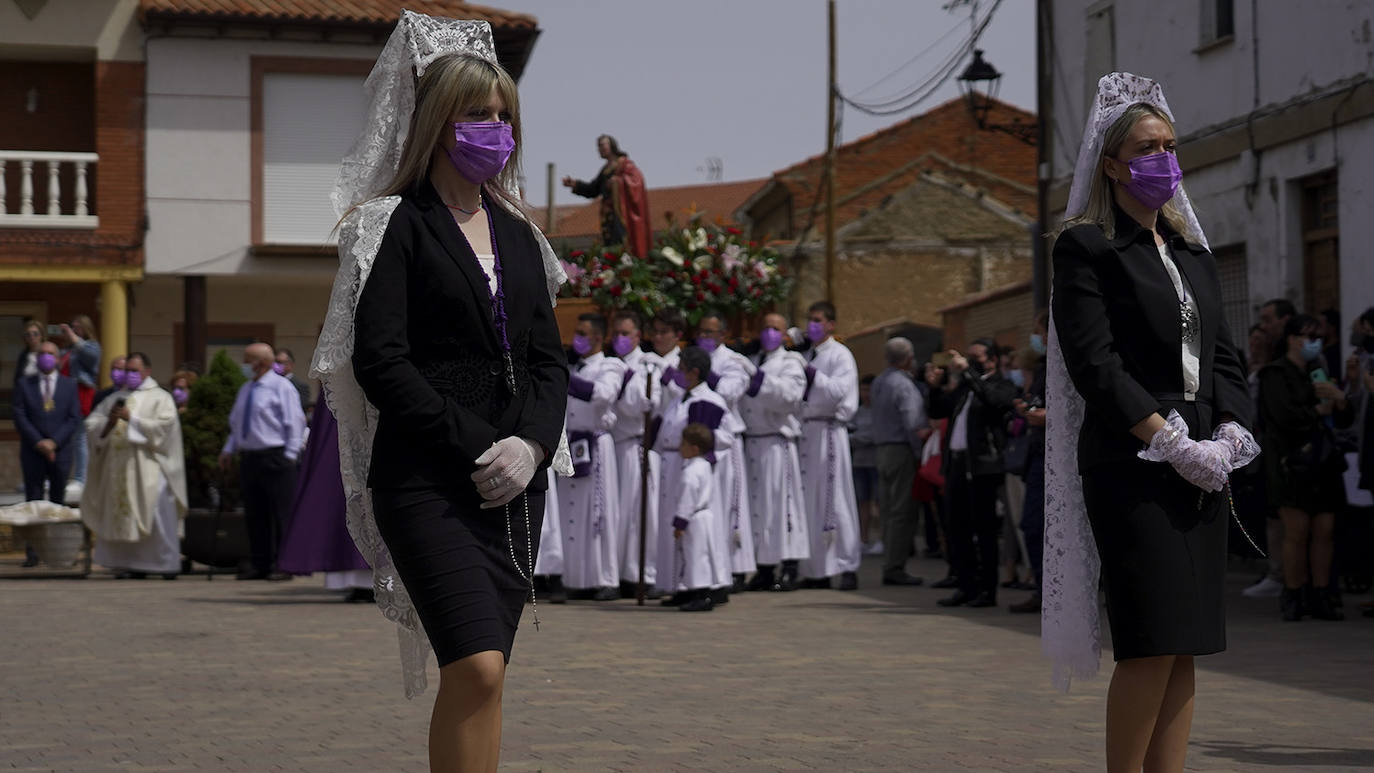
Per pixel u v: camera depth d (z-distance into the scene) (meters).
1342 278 16.48
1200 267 4.77
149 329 28.45
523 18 27.27
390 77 4.44
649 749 6.40
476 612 4.01
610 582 13.62
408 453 4.07
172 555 16.25
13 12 25.94
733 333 16.56
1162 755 4.66
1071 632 4.82
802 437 14.73
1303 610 11.27
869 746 6.44
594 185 18.22
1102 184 4.76
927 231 46.28
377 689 8.19
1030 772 5.86
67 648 10.02
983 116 26.03
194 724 7.12
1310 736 6.57
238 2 26.31
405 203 4.18
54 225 26.16
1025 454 12.29
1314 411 11.19
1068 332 4.60
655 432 13.83
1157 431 4.45
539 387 4.26
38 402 18.25
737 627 11.17
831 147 35.91
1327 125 16.67
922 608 12.64
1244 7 18.36
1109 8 22.00
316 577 16.48
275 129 26.62
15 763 6.20
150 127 26.33
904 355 15.30
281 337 28.77
